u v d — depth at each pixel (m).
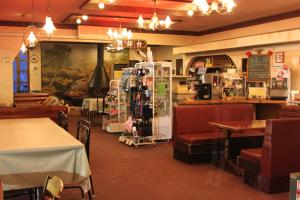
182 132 6.30
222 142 6.02
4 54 9.91
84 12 8.60
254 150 4.92
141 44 10.23
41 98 10.57
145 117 7.48
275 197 4.31
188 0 7.02
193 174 5.31
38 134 3.98
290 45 8.61
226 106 6.66
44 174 3.23
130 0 7.36
